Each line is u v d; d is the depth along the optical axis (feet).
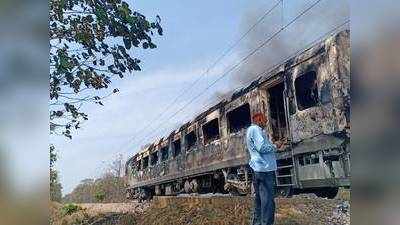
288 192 18.48
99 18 13.24
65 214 16.72
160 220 20.61
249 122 21.35
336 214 15.52
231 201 18.54
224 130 23.03
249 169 21.24
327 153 17.31
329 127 17.07
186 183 25.81
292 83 18.78
